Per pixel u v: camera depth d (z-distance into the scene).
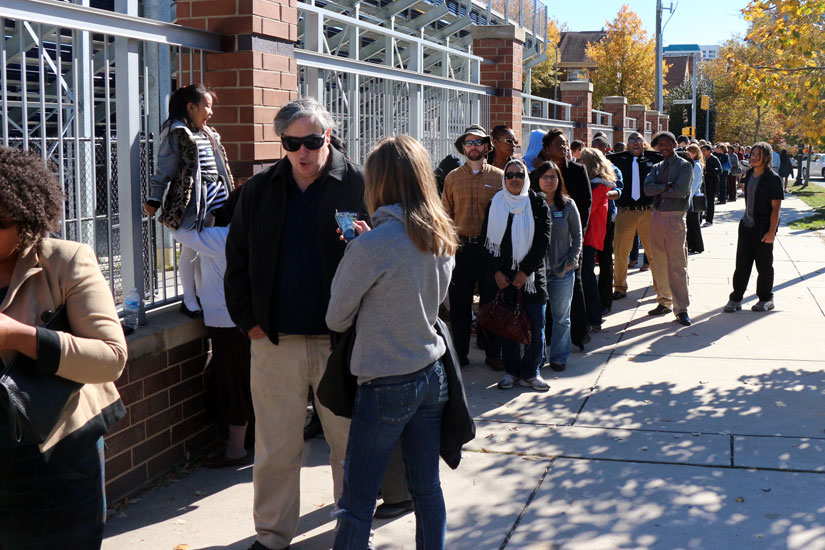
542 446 5.05
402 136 3.15
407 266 3.01
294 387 3.73
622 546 3.80
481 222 6.50
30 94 5.37
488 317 5.95
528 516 4.12
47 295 2.43
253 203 3.66
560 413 5.66
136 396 4.34
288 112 3.50
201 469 4.76
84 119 4.47
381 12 13.05
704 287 10.12
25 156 2.40
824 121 11.88
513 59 10.52
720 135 48.94
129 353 4.23
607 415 5.59
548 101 13.86
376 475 3.15
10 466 2.42
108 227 4.36
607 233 8.57
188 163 4.47
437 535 3.21
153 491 4.45
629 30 42.62
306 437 5.31
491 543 3.86
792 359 6.87
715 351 7.20
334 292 3.08
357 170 3.75
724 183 22.03
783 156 32.44
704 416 5.52
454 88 9.09
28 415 2.30
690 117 46.34
